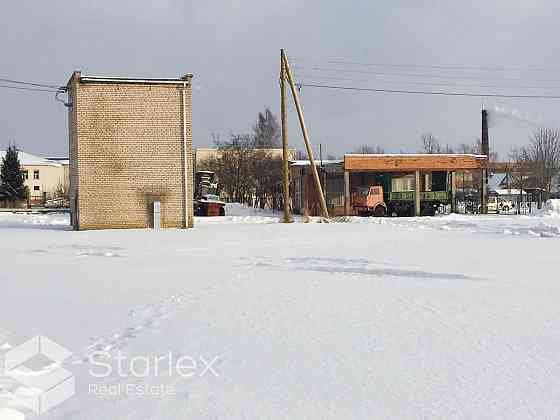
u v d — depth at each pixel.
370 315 9.28
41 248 21.45
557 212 46.69
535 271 14.14
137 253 19.55
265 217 45.97
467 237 25.23
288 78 38.81
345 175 47.50
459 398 5.61
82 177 31.72
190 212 32.78
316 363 6.79
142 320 9.12
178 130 32.69
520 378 6.16
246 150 67.88
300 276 13.80
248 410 5.39
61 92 34.19
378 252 19.05
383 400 5.59
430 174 52.12
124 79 32.00
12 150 83.69
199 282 12.97
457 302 10.27
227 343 7.71
